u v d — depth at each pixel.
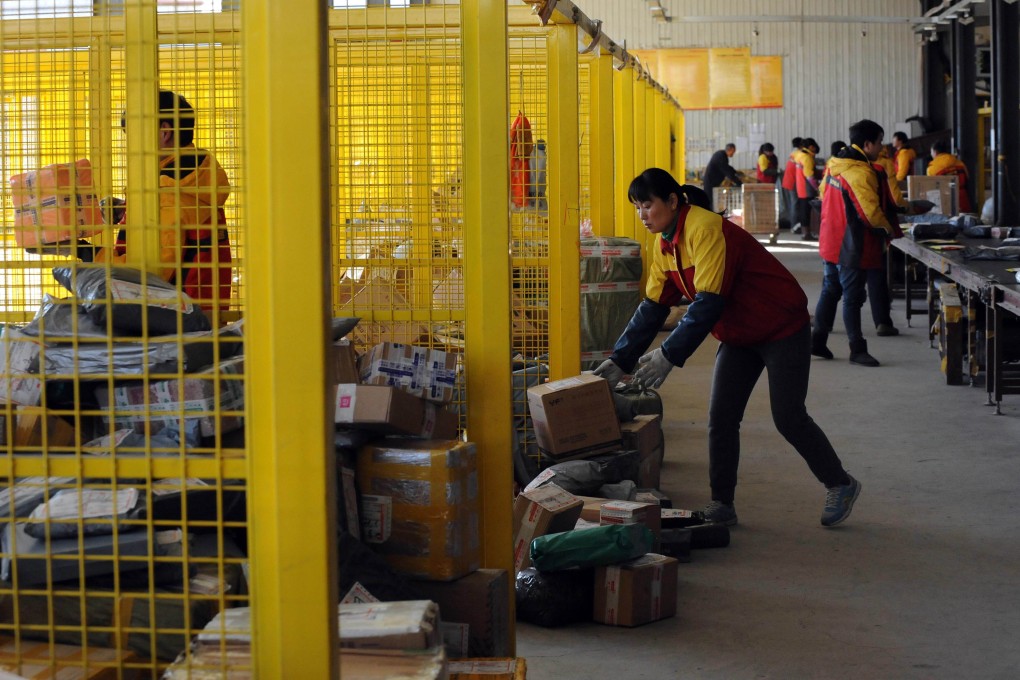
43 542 2.05
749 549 4.72
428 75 3.96
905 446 6.61
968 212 15.14
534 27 5.59
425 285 4.06
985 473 5.93
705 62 27.08
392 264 3.98
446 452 2.97
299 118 1.65
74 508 2.01
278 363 1.68
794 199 24.11
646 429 5.46
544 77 6.07
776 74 26.94
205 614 2.15
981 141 18.12
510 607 3.28
